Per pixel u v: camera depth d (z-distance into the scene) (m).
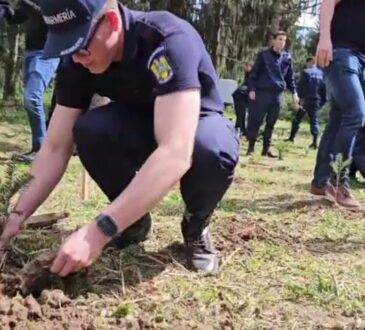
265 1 19.22
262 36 19.27
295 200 4.55
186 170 2.26
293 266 2.87
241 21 19.19
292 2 19.89
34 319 2.11
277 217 3.94
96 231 2.15
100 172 2.73
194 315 2.27
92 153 2.67
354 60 4.25
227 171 2.54
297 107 9.85
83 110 2.69
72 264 2.12
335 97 4.32
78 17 2.11
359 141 5.53
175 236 3.17
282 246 3.19
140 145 2.65
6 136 9.01
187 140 2.24
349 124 4.28
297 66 26.67
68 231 3.17
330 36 4.28
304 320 2.31
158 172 2.18
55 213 3.30
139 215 2.18
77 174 5.31
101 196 4.18
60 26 2.12
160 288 2.50
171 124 2.23
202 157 2.47
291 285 2.59
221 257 2.91
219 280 2.64
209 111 2.57
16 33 17.28
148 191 2.17
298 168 7.43
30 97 5.69
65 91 2.62
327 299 2.49
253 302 2.40
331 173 4.38
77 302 2.28
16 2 5.66
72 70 2.56
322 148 4.47
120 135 2.63
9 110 14.59
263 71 9.16
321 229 3.62
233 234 3.27
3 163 5.19
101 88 2.59
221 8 18.88
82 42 2.12
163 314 2.24
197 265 2.72
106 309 2.25
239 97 12.78
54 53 2.13
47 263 2.28
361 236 3.51
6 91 17.66
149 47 2.35
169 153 2.21
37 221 3.15
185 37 2.33
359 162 5.55
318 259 3.02
